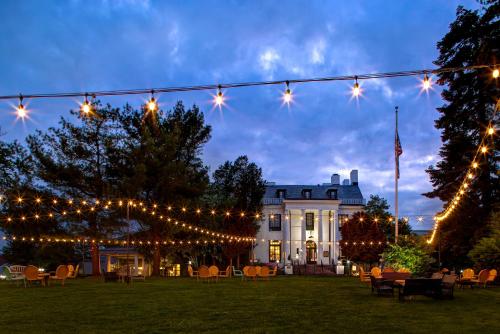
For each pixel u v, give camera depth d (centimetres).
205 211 3619
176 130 3378
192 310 1252
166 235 3269
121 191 3050
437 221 3105
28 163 3228
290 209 5097
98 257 3344
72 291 1825
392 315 1170
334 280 2662
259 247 5162
